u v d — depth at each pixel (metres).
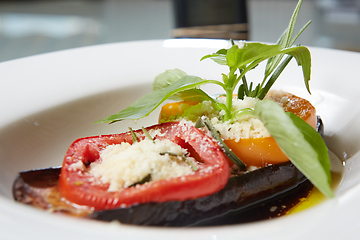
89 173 0.21
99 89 0.33
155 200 0.20
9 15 1.00
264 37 0.73
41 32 0.85
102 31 0.85
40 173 0.22
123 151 0.22
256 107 0.21
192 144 0.23
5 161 0.26
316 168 0.18
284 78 0.34
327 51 0.36
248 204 0.23
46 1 1.15
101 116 0.32
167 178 0.20
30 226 0.17
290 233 0.17
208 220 0.21
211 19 0.53
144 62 0.36
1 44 0.77
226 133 0.23
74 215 0.20
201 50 0.37
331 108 0.31
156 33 0.82
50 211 0.20
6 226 0.17
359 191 0.20
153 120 0.31
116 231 0.17
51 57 0.36
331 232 0.18
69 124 0.31
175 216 0.20
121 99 0.33
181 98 0.26
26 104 0.30
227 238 0.17
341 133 0.29
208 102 0.26
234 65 0.23
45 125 0.30
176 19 0.55
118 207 0.20
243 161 0.24
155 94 0.23
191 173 0.21
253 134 0.24
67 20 0.94
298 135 0.19
